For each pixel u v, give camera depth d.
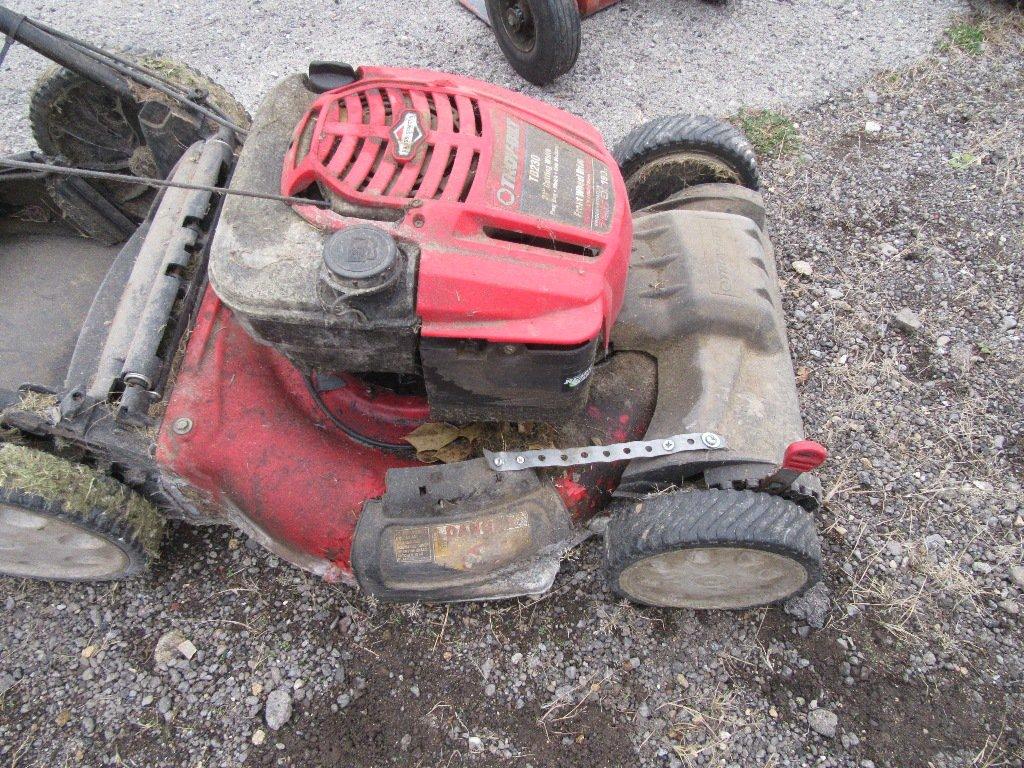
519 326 0.63
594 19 1.58
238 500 0.79
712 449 0.75
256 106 1.42
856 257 1.19
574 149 0.73
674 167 1.02
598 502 0.80
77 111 0.99
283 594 0.91
